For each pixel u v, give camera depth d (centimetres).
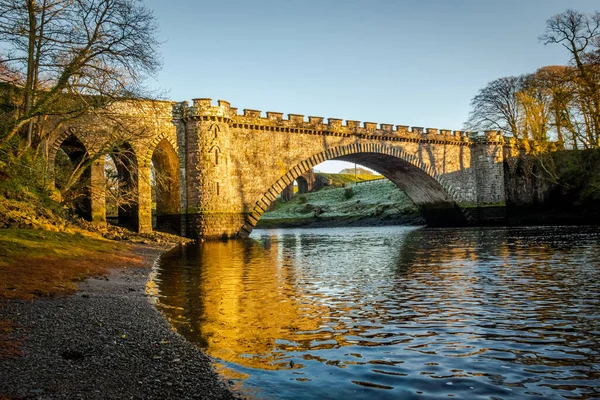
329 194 12388
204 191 5019
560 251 2820
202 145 5038
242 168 5406
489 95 7619
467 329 1116
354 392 737
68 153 5191
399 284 1805
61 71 2923
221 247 4038
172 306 1412
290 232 7738
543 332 1076
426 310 1330
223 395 718
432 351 950
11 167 2919
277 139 5684
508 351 942
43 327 1040
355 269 2323
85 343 952
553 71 7162
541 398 710
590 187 6028
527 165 7456
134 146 4766
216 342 1016
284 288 1753
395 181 8006
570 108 6284
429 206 8012
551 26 6188
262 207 5478
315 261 2748
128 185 4884
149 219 4797
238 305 1427
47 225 2783
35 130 3541
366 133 6344
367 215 9988
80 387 726
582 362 869
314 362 883
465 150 7506
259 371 831
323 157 6016
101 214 4425
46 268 1778
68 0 2842
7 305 1207
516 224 6975
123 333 1053
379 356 920
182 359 888
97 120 4269
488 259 2572
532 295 1507
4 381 726
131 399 692
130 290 1656
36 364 812
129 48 2898
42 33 2833
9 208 2652
